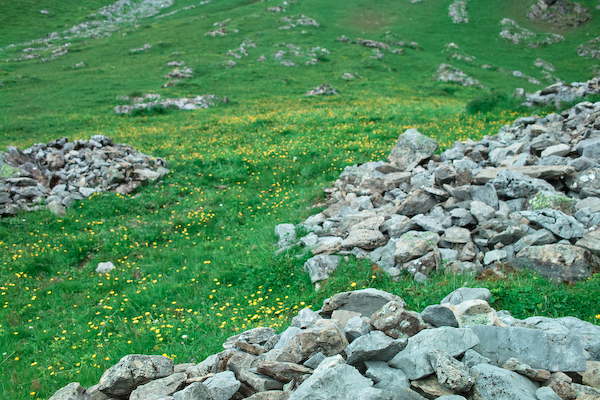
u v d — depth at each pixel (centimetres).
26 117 3058
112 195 1372
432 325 462
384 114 2319
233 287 792
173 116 2994
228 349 477
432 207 892
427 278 677
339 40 6175
